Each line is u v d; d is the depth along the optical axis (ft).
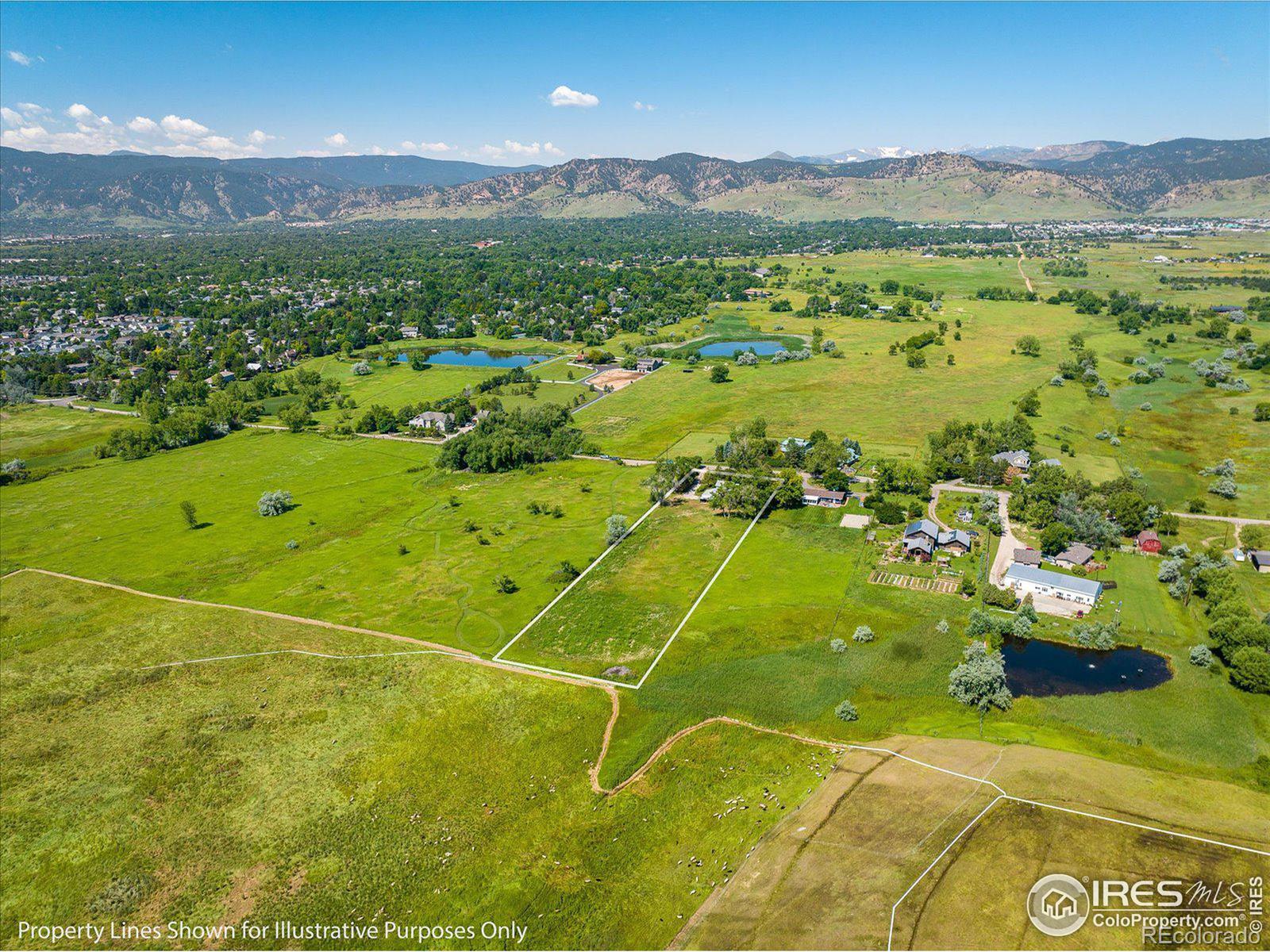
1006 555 444.14
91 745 313.94
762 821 261.44
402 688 343.87
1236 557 428.56
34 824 272.92
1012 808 257.55
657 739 304.91
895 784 273.13
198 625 404.98
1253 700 317.22
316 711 329.31
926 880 231.09
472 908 234.38
